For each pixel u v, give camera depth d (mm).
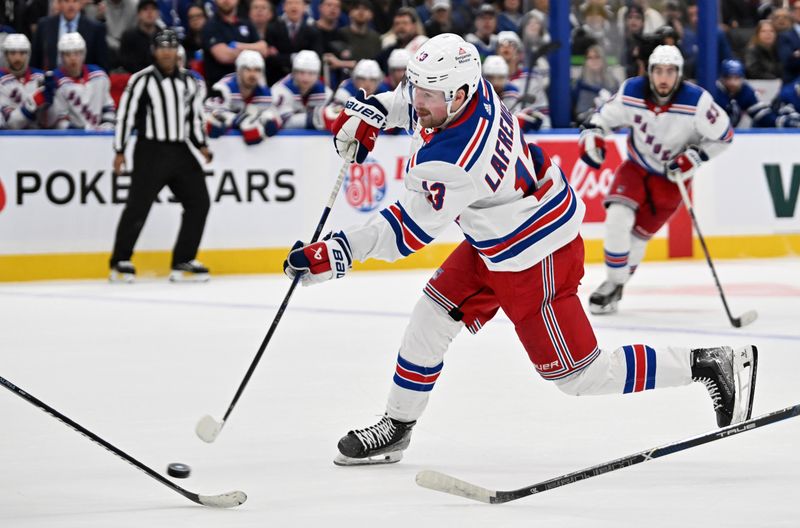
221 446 8219
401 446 7793
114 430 8711
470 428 8766
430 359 7711
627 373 7664
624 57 21766
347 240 7066
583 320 7531
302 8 20812
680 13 22219
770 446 8023
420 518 6367
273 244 20109
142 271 19531
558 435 8523
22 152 18734
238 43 20156
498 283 7449
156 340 13062
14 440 8344
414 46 20844
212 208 19719
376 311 15328
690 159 14367
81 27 19734
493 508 6555
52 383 10625
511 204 7203
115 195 19266
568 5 21359
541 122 21234
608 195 15180
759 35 23234
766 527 6125
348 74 20953
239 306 15930
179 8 20906
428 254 20953
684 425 8766
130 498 6844
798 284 18203
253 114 19672
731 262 21734
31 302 16406
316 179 20250
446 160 6887
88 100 19422
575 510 6496
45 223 18938
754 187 22453
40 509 6594
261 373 11039
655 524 6191
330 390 10234
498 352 12133
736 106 22594
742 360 7945
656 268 20812
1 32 19781
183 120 18469
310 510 6574
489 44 21531
